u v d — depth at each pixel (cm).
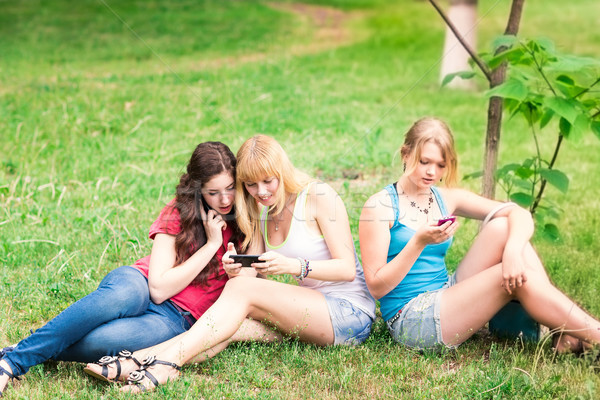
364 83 692
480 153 559
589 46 1027
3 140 569
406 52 789
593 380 252
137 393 247
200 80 433
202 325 262
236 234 283
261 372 262
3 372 249
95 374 251
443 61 671
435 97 667
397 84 693
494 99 346
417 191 285
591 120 329
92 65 745
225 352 275
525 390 246
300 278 274
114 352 260
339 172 371
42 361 255
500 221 282
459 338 276
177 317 276
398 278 276
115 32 905
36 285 333
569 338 272
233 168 268
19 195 462
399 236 282
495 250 281
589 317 264
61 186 479
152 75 626
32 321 305
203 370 266
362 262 284
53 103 647
